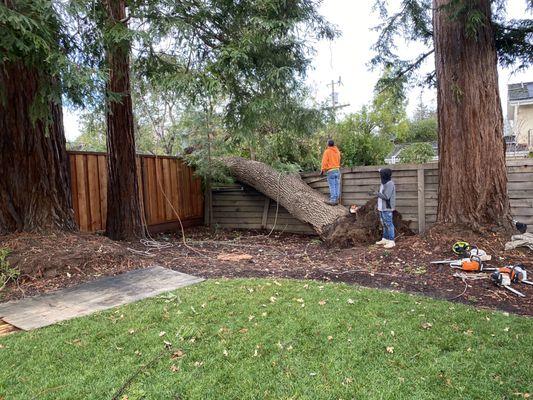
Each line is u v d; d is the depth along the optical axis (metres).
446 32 6.02
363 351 2.77
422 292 4.19
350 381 2.40
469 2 5.28
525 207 6.39
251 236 8.91
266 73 6.04
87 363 2.63
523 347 2.78
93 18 4.95
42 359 2.69
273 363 2.62
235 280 4.61
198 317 3.39
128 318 3.40
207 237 8.80
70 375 2.48
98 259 5.23
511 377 2.41
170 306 3.69
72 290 4.30
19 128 5.46
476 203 5.81
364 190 8.02
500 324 3.19
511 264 4.82
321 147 11.55
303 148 11.45
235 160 9.57
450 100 6.01
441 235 5.80
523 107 17.05
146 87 7.99
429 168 7.21
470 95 5.83
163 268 5.29
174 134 12.70
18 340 2.99
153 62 6.47
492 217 5.75
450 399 2.21
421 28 7.41
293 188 8.41
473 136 5.83
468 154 5.87
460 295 4.05
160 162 9.22
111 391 2.29
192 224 10.22
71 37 4.75
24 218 5.54
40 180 5.62
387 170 6.21
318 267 5.40
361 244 6.61
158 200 9.10
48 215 5.66
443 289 4.26
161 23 5.34
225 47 5.63
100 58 5.23
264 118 7.07
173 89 5.95
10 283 4.50
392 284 4.49
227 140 9.52
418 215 7.33
